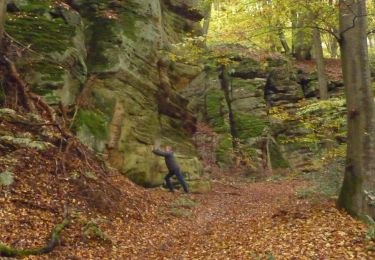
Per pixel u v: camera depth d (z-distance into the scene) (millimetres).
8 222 6977
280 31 11148
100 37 14156
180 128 16922
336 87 26797
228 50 13242
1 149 8906
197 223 10258
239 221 10195
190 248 7773
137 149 13688
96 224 7973
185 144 16641
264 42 14109
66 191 8938
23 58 11305
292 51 30969
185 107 17469
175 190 14289
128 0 15250
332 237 7438
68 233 7387
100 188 9906
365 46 9125
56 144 10391
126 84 14164
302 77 27422
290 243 7363
